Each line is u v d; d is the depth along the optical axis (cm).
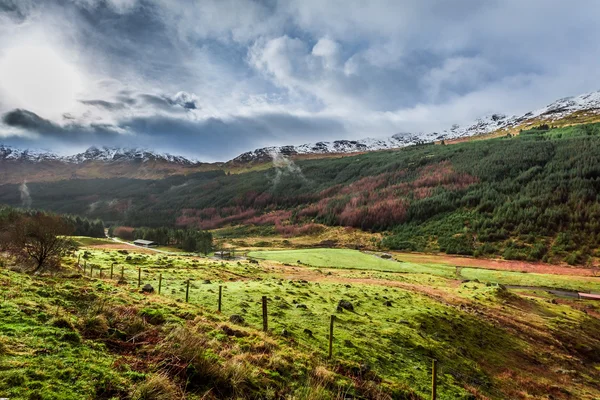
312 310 2612
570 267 11381
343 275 6744
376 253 14550
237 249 15600
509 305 4850
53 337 980
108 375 845
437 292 4966
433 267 10612
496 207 18138
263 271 6200
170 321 1441
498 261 12388
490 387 2038
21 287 1464
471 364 2283
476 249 14275
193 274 4456
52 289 1542
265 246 17700
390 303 3297
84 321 1181
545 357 3072
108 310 1347
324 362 1517
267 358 1312
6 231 3466
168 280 3525
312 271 7125
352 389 1314
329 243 18588
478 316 3700
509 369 2483
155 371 954
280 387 1128
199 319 1582
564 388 2419
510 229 15612
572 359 3228
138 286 2644
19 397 654
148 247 15788
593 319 5078
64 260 4350
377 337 2205
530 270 10981
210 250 15025
